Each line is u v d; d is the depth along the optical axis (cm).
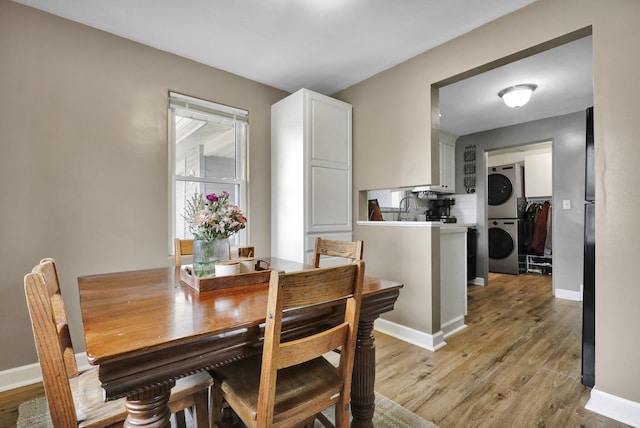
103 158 230
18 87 200
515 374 212
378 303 140
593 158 192
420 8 206
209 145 291
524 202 616
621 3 167
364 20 220
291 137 298
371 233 306
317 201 295
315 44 250
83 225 222
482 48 225
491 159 662
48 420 166
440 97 351
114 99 235
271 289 90
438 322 263
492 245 596
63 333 117
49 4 202
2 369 196
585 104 375
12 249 198
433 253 259
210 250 152
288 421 100
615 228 168
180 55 266
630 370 163
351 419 166
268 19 218
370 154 307
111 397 80
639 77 160
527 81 309
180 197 271
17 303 200
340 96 339
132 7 205
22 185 201
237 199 307
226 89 294
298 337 116
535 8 199
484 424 162
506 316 336
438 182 263
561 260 415
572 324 310
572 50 251
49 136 210
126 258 239
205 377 123
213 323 98
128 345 82
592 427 159
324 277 98
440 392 191
